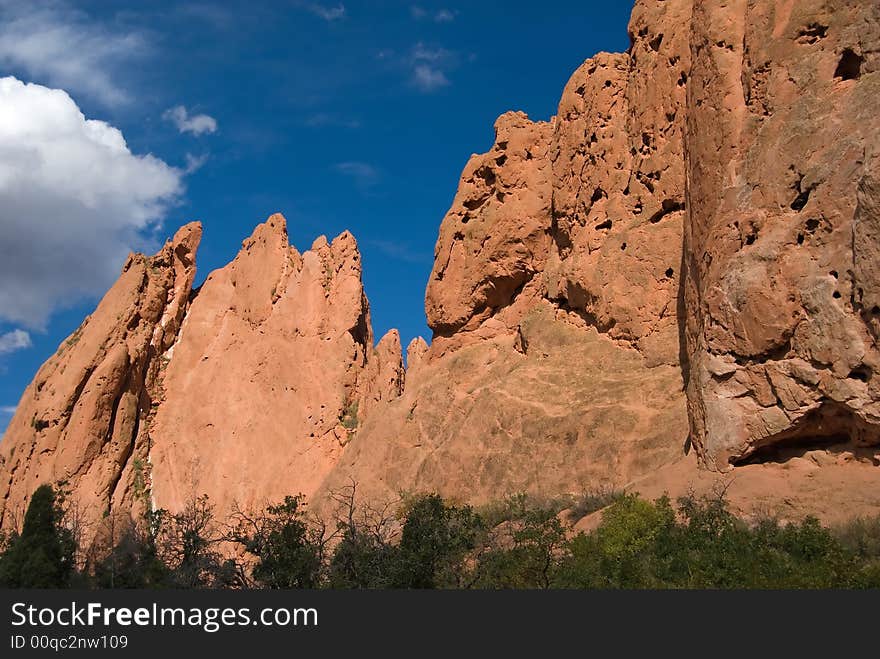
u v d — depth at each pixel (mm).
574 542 19547
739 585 15602
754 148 23016
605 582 16922
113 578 20953
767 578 15719
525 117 38031
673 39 29953
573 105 34688
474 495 29109
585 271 31203
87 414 40969
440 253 38688
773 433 20844
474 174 38844
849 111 21016
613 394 28109
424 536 19359
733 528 18250
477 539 21562
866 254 19281
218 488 40531
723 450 21500
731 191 23172
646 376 27984
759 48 23844
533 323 33312
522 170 37031
